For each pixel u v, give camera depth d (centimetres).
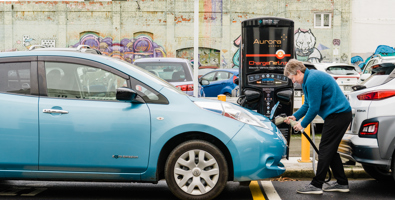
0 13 2900
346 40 2873
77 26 2894
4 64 498
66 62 499
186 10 2866
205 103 494
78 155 478
